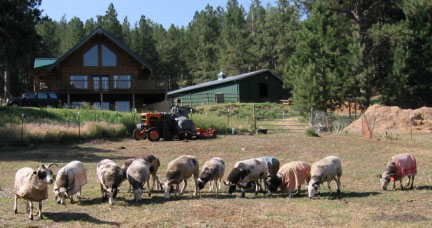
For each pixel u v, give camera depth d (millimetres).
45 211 10164
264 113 41438
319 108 35031
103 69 40969
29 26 42344
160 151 21734
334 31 36281
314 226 8719
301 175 11852
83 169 11156
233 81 48875
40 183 8945
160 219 9312
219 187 13164
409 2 37094
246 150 21781
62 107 37938
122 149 22781
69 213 9930
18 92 66938
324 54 35875
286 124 34969
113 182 10703
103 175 10867
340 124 33594
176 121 26859
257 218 9375
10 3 41562
